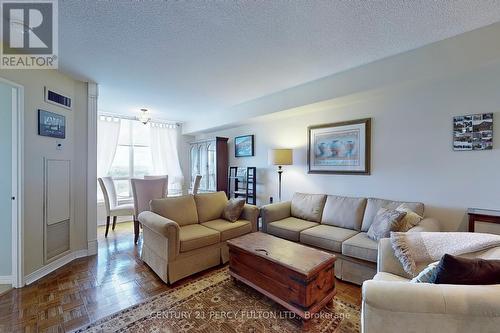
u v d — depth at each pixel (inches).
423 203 106.3
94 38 83.4
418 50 92.8
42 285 93.7
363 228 111.8
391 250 69.9
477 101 93.0
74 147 121.3
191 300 83.6
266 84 132.2
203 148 226.4
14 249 91.8
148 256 110.1
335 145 137.2
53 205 107.7
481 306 39.8
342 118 134.3
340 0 64.9
